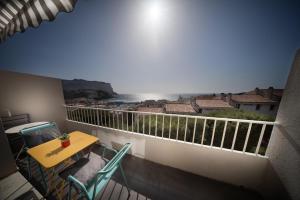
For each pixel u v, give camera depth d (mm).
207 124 4168
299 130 1202
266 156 1726
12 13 1182
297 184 1159
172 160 2309
